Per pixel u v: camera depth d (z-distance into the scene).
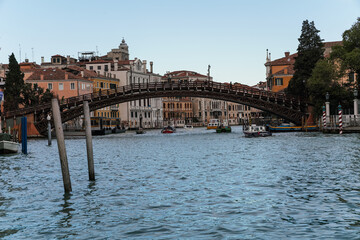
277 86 92.00
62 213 14.49
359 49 56.47
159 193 17.31
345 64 56.75
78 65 113.19
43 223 13.34
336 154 29.69
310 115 66.19
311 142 42.03
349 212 13.60
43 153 38.25
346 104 60.72
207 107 156.25
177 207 14.84
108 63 110.31
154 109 124.06
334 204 14.64
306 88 68.56
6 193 18.25
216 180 20.16
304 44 70.19
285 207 14.41
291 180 19.45
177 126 140.12
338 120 57.06
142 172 23.67
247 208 14.43
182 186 18.77
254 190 17.38
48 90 79.69
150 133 86.62
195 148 41.03
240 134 71.19
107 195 17.22
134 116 113.50
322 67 59.00
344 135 50.91
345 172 21.31
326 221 12.73
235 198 15.98
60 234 12.22
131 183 19.92
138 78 115.56
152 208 14.79
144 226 12.70
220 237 11.57
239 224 12.66
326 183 18.45
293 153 31.81
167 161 29.30
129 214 14.08
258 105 66.06
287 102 66.69
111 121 85.75
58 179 21.88
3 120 62.97
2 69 96.31
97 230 12.46
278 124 73.31
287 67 93.12
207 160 29.23
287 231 11.91
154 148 42.56
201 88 65.50
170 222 13.04
